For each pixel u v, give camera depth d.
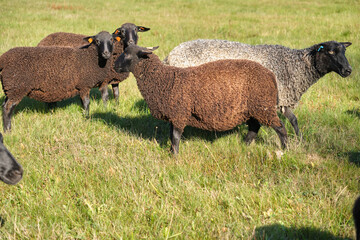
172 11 22.08
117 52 7.29
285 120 6.21
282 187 3.95
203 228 3.30
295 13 20.39
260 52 5.84
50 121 6.09
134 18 18.72
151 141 5.35
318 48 5.39
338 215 3.46
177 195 3.81
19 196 3.80
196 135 5.70
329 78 8.62
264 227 3.28
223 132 5.82
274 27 15.27
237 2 26.97
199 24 16.69
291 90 5.68
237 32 14.34
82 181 4.11
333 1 25.66
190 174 4.26
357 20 16.27
